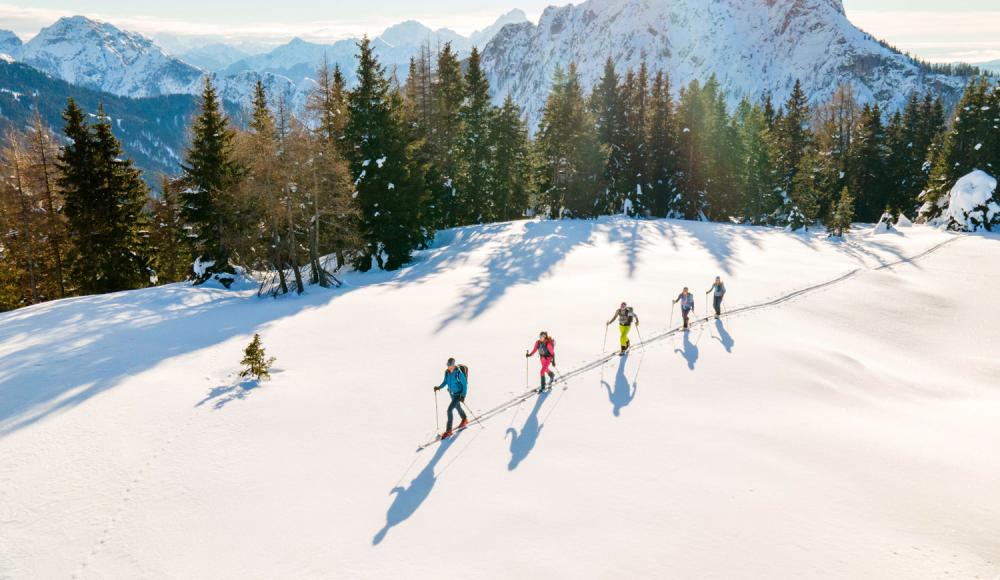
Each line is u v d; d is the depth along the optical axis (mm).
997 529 8914
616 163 54250
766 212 55344
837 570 7875
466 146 51281
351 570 8125
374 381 15555
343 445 12000
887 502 9602
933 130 64812
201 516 9617
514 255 34531
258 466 11203
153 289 30547
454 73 52562
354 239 32312
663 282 27266
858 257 34875
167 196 47844
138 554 8711
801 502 9484
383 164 34406
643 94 58656
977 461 11289
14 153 34969
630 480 10172
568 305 22844
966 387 17000
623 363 16312
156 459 11531
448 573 7945
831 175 60281
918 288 27531
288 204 29641
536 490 9977
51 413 13773
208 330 21641
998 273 30156
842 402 14195
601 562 8039
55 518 9648
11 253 35750
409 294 26141
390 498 9953
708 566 7930
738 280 27984
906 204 61844
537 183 53250
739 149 57844
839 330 21453
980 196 44219
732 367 15961
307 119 35719
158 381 15891
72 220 33906
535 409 13422
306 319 22578
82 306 26062
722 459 10875
